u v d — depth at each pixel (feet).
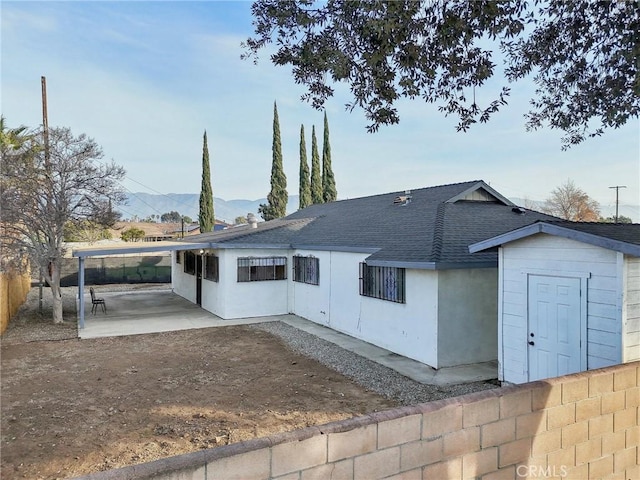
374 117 18.98
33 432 17.97
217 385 24.31
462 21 16.70
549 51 22.29
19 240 42.04
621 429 10.96
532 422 9.59
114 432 17.94
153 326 42.70
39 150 42.91
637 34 19.52
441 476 8.44
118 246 46.26
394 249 33.04
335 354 31.65
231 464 6.67
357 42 17.24
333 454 7.45
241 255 47.65
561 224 20.53
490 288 29.96
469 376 26.27
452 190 46.55
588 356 19.08
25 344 35.12
